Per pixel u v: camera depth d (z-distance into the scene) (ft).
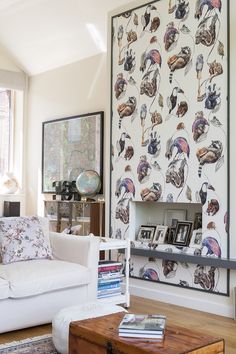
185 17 14.73
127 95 16.55
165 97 15.28
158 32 15.55
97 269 12.96
